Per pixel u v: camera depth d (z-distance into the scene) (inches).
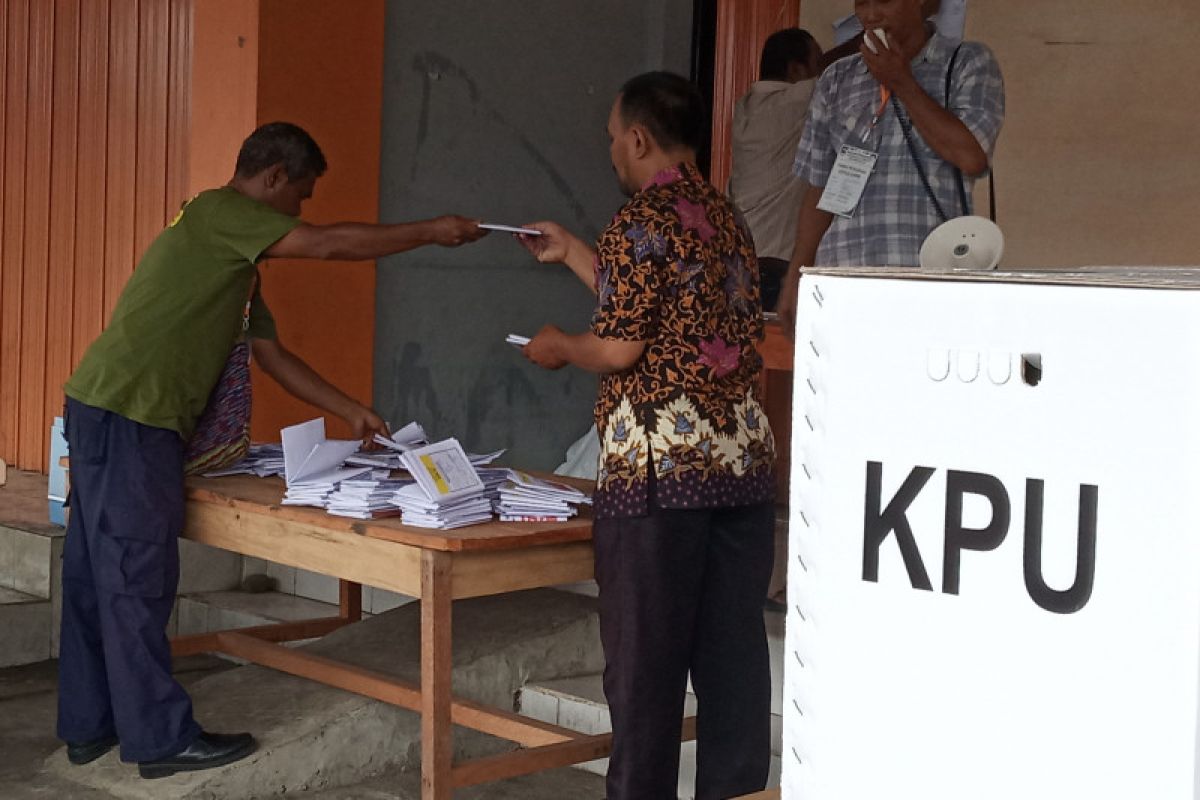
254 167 141.6
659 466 107.7
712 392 109.0
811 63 207.9
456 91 223.1
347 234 135.1
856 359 33.2
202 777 135.4
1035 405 30.5
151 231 227.3
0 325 256.4
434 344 223.1
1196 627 28.6
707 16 243.3
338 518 125.5
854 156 146.0
